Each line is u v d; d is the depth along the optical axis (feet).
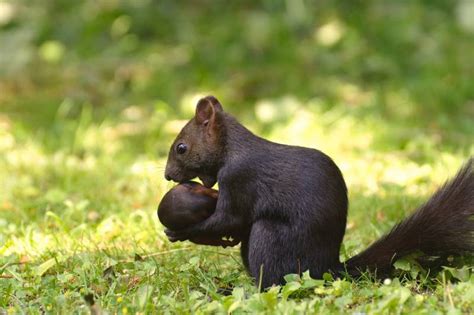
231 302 23.07
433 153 43.45
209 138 26.22
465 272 24.84
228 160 25.68
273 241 25.09
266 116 53.57
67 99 56.44
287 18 66.28
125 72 60.54
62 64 61.98
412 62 61.41
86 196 38.06
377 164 42.39
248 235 26.23
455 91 55.47
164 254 29.55
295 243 24.99
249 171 25.36
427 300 23.22
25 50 60.85
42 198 37.47
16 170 42.50
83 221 33.81
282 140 48.73
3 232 32.83
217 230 25.71
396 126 49.70
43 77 60.44
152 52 63.31
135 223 33.14
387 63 60.23
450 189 25.58
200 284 25.68
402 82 58.39
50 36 65.98
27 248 30.68
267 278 25.13
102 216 34.86
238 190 25.43
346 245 29.48
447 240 25.34
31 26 65.46
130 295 24.85
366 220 33.68
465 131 49.01
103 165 43.45
